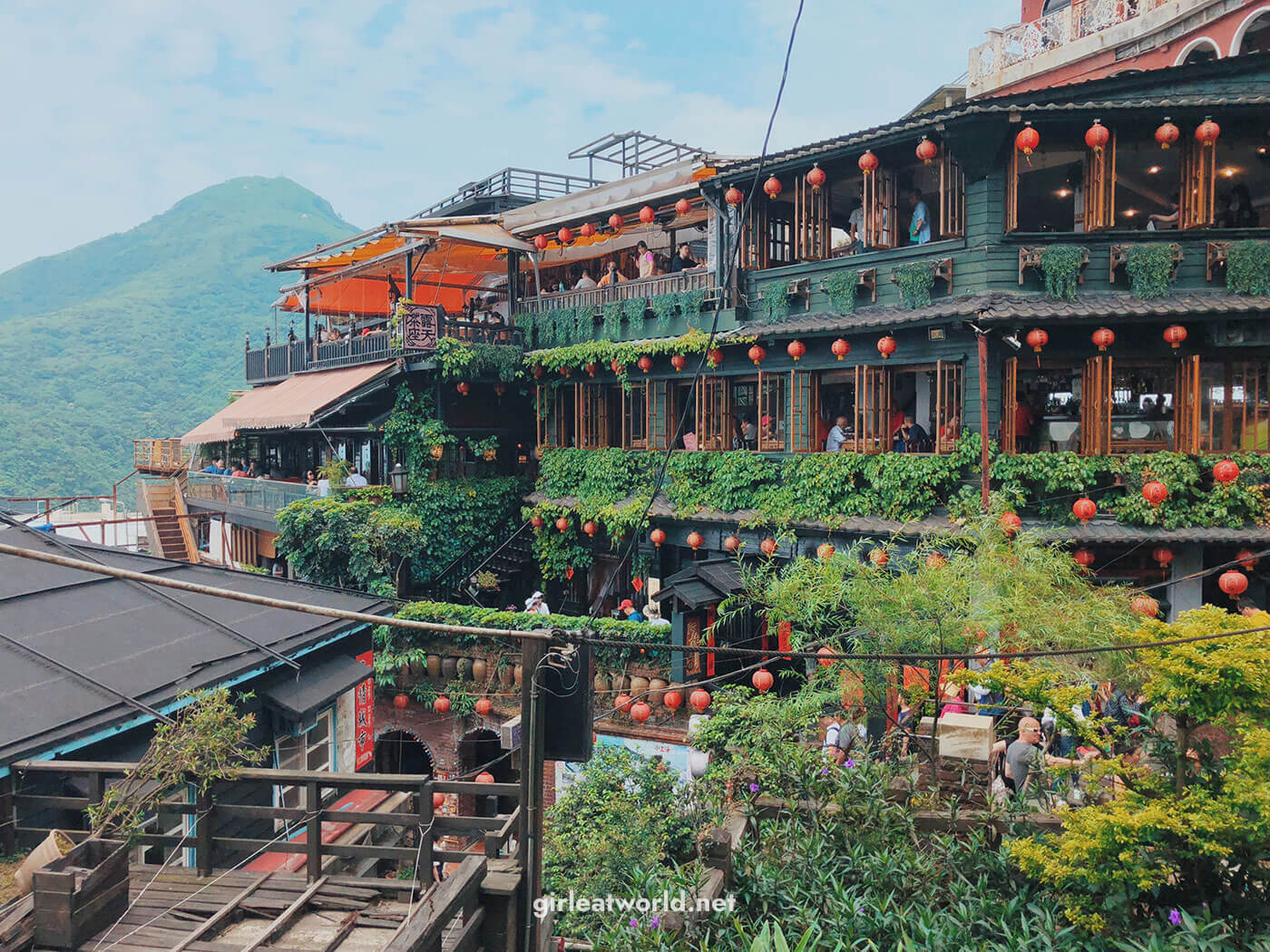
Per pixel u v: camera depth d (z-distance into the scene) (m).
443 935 6.01
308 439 26.80
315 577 20.53
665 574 19.56
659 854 8.30
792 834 8.62
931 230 16.38
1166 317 13.42
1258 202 16.14
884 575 11.14
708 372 18.06
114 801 6.34
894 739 11.33
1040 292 14.30
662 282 19.25
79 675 8.06
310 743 11.69
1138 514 13.51
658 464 18.78
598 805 9.07
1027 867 7.43
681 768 14.89
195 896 6.34
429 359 21.12
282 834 10.40
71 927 5.55
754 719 11.04
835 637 11.24
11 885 6.18
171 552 27.38
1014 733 11.63
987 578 10.50
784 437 16.92
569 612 21.97
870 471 15.00
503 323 22.91
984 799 9.34
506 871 6.57
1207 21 17.16
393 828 11.23
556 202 21.39
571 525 21.14
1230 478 13.05
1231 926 6.66
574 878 8.50
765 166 16.58
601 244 23.09
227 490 24.97
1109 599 10.67
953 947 7.02
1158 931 6.61
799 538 16.03
